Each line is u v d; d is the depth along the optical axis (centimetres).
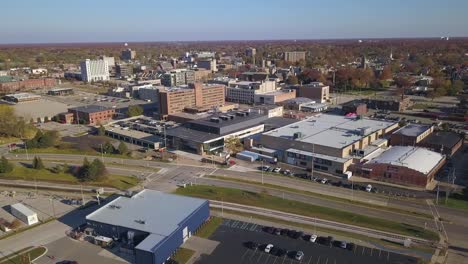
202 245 9188
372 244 9112
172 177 13762
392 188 12544
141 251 8175
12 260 8656
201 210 10125
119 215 9856
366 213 10744
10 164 14050
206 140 16512
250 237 9512
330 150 14412
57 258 8706
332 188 12588
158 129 19488
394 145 16625
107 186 12975
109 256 8756
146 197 10931
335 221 10306
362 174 13688
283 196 11956
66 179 13500
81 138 19112
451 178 13262
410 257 8550
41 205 11525
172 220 9456
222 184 13025
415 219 10344
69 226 10194
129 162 15500
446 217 10431
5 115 19438
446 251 8762
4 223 10356
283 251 8781
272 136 16188
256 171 14275
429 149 15475
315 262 8419
